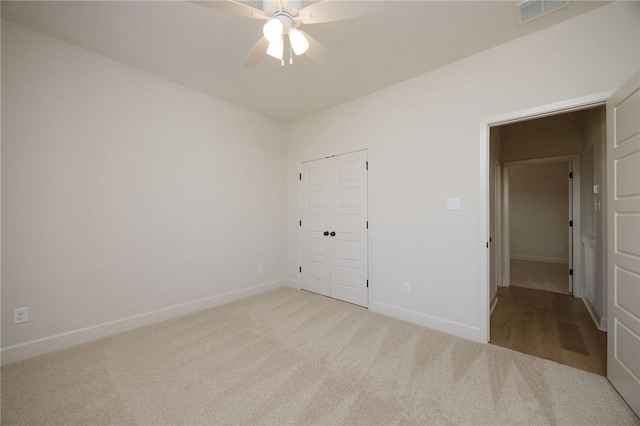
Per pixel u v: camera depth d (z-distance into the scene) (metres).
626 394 1.63
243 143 3.71
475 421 1.50
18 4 1.86
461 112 2.56
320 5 1.47
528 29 2.14
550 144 3.95
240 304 3.43
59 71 2.29
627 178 1.65
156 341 2.43
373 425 1.46
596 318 2.88
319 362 2.08
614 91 1.84
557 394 1.72
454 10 1.92
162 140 2.92
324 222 3.81
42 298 2.22
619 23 1.88
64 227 2.32
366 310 3.22
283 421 1.49
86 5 1.87
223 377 1.89
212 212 3.37
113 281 2.59
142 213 2.78
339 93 3.24
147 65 2.66
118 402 1.65
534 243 6.34
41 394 1.72
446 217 2.65
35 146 2.18
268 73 2.80
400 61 2.57
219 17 2.00
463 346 2.35
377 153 3.18
